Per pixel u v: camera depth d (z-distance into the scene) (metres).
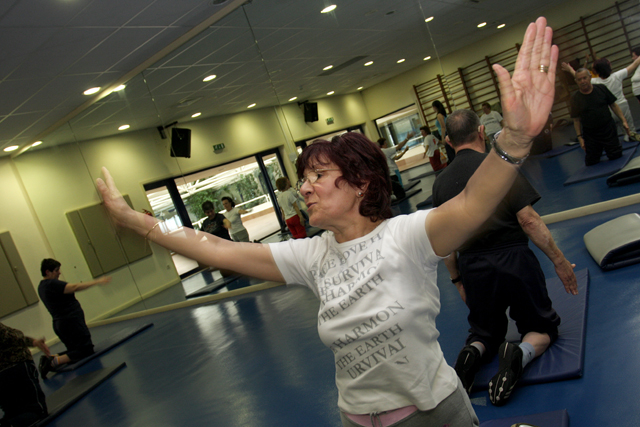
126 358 5.44
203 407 3.33
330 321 1.00
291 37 5.07
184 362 4.51
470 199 0.80
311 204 1.03
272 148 5.58
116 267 7.85
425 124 4.61
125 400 4.03
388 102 4.78
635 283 2.73
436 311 1.00
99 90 6.40
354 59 4.78
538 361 2.29
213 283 6.94
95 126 6.89
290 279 1.15
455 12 4.12
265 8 4.87
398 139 4.75
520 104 0.69
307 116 5.25
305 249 1.13
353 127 5.02
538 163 4.31
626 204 3.91
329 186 1.00
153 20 4.73
